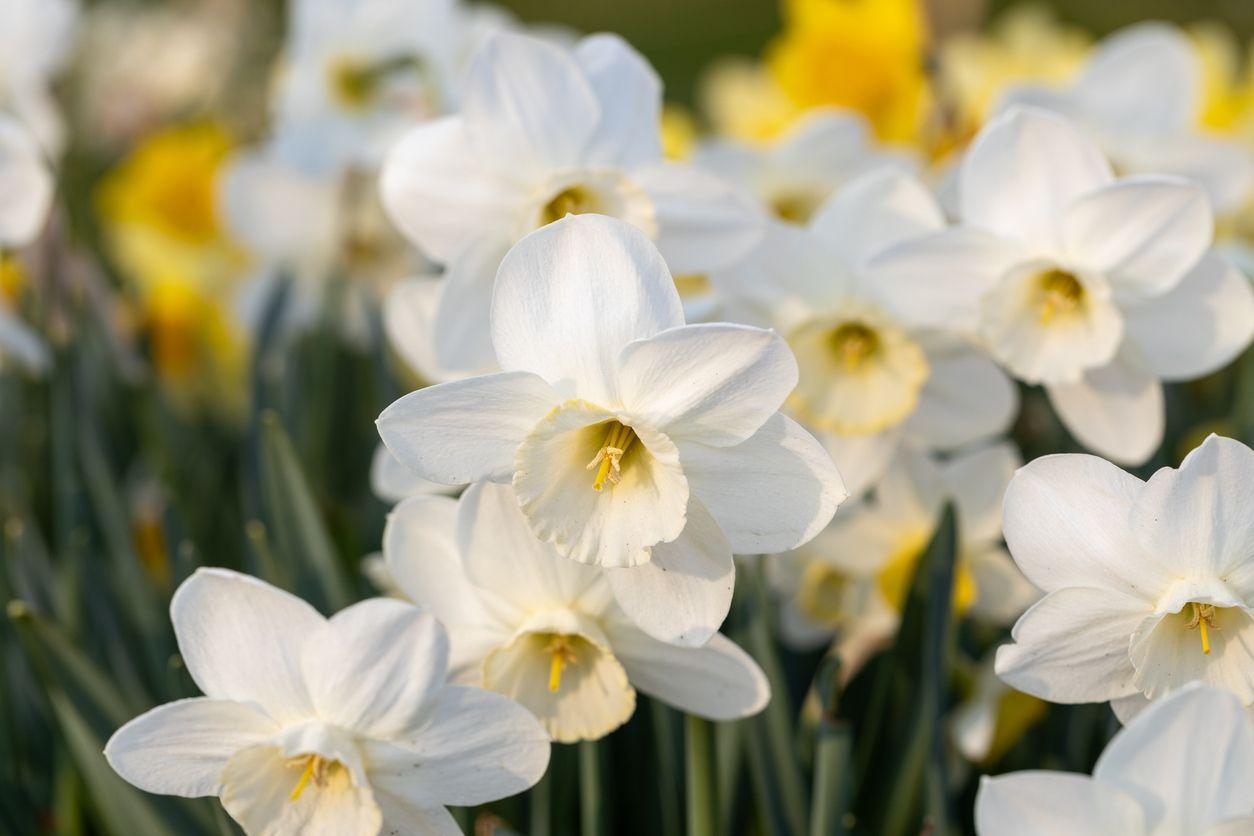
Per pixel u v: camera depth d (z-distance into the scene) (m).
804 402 0.70
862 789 0.71
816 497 0.61
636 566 0.62
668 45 2.69
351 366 0.86
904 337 0.70
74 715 0.67
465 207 0.68
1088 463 0.61
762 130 1.19
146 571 0.80
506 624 0.64
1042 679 0.62
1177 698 0.58
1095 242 0.68
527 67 0.67
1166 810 0.59
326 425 0.84
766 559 0.73
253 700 0.61
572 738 0.63
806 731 0.70
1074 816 0.59
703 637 0.62
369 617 0.60
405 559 0.63
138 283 1.17
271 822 0.61
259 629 0.60
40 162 0.76
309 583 0.71
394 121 0.87
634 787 0.71
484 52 0.67
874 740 0.71
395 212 0.69
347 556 0.79
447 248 0.69
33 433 0.84
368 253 0.93
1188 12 2.12
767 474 0.61
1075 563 0.61
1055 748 0.73
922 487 0.72
